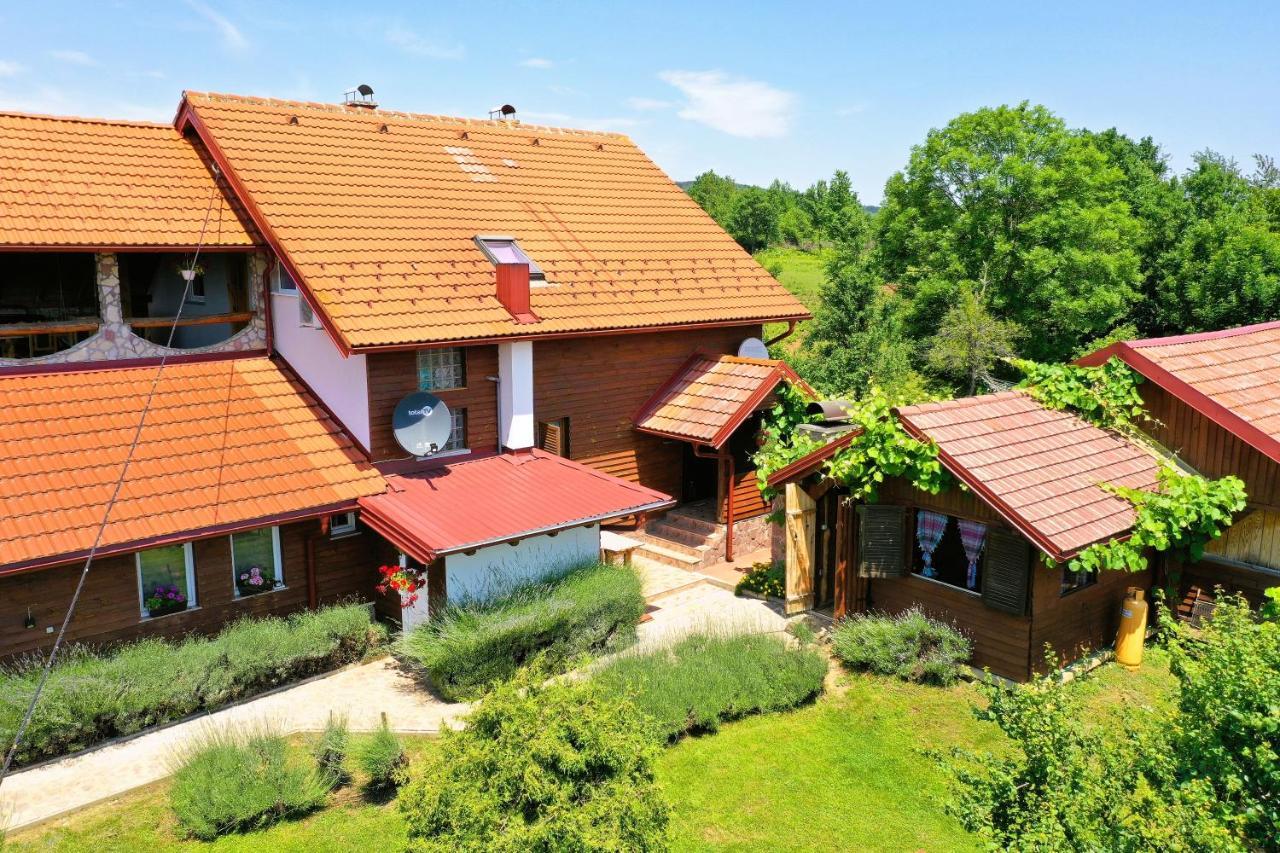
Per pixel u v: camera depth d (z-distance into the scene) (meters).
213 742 11.60
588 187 23.19
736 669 13.46
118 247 15.52
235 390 16.52
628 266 21.12
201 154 18.81
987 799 7.75
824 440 16.44
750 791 11.20
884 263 47.38
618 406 20.42
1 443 13.67
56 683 11.85
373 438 16.42
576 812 7.51
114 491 13.50
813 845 10.19
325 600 15.88
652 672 13.04
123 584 13.56
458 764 7.86
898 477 14.60
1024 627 13.09
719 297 21.83
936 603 14.38
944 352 35.91
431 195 19.80
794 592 16.16
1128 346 15.68
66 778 11.41
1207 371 15.84
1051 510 12.77
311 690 13.84
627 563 17.31
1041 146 41.75
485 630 13.39
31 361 15.34
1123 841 6.61
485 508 15.63
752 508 20.53
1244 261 44.22
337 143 19.75
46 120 17.55
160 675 12.59
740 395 19.64
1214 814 7.01
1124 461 14.99
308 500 14.82
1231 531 15.13
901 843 10.22
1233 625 8.32
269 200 17.12
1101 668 14.06
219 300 18.81
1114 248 42.81
